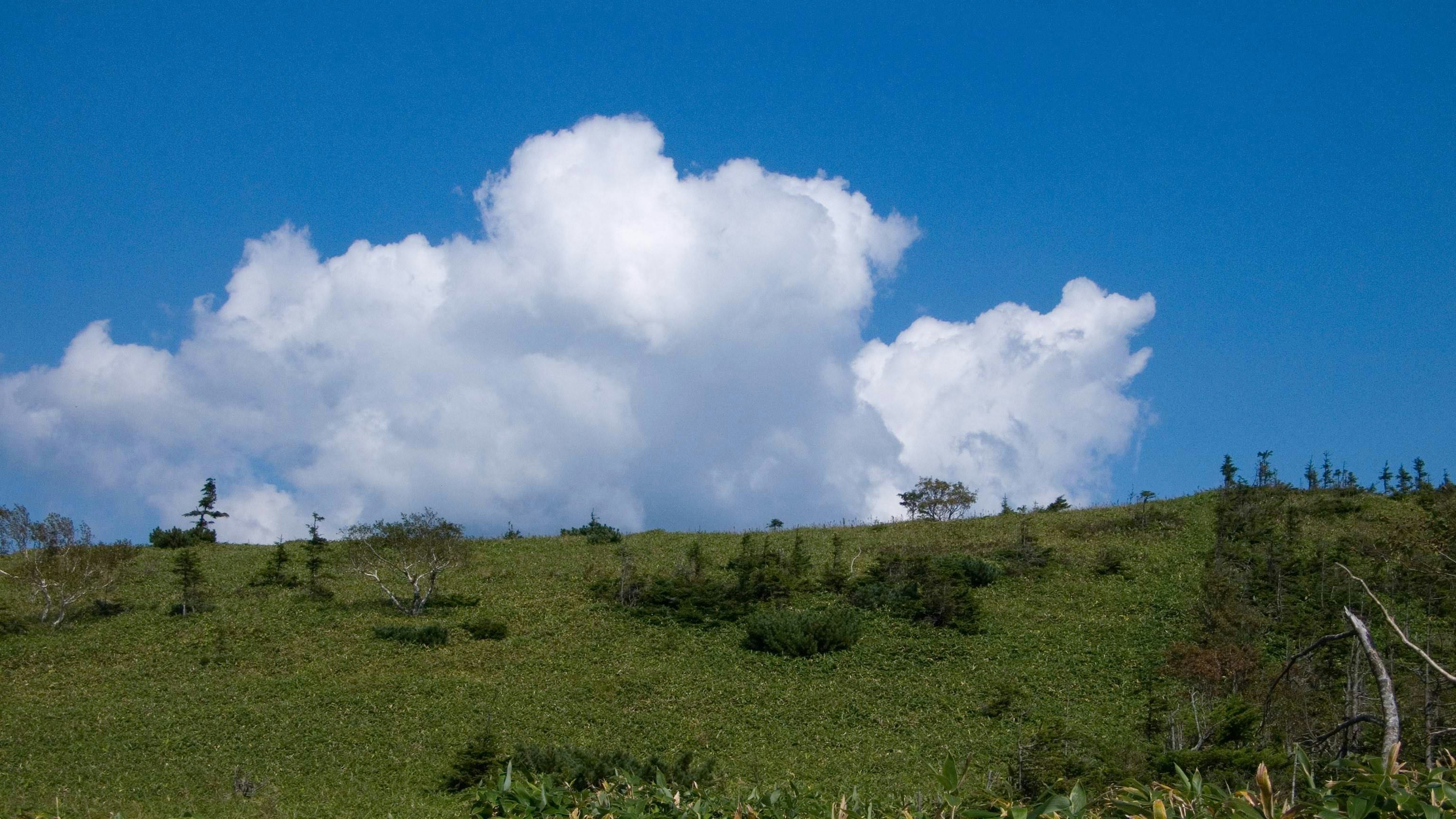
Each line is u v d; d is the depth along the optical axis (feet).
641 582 125.59
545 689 92.22
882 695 91.66
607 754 64.54
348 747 74.33
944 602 109.50
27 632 111.45
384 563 123.54
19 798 56.85
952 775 20.08
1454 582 93.15
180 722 80.07
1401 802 15.61
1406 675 59.31
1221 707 65.57
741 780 64.85
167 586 132.36
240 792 60.18
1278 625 99.25
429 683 91.71
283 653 104.68
